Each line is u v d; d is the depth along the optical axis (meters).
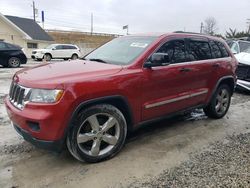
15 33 33.06
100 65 3.74
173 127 4.95
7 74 11.57
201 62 4.75
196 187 2.98
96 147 3.48
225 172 3.29
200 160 3.63
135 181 3.13
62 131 3.13
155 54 3.85
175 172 3.32
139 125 3.96
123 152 3.86
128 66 3.71
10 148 3.89
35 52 24.80
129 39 4.57
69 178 3.18
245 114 5.99
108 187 3.02
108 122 3.53
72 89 3.11
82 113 3.26
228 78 5.41
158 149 3.99
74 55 26.34
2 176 3.19
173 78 4.19
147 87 3.84
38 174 3.25
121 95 3.54
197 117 5.60
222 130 4.89
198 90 4.77
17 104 3.33
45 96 3.04
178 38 4.45
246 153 3.85
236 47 9.98
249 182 3.07
